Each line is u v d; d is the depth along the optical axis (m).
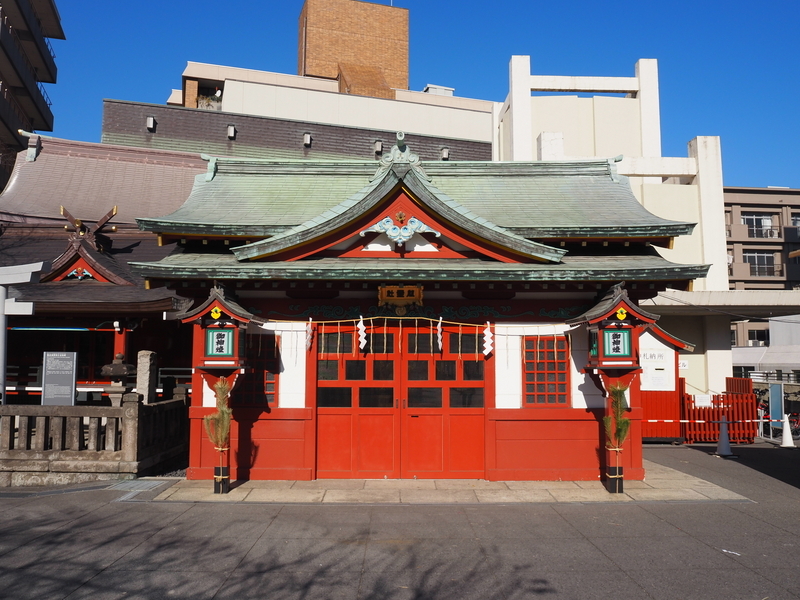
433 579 6.53
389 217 10.85
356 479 10.97
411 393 11.18
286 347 11.12
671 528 8.23
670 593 6.17
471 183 13.85
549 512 8.98
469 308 11.23
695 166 19.78
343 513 8.91
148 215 22.45
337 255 11.11
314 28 49.19
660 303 17.00
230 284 10.68
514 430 11.00
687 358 19.30
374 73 45.53
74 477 10.99
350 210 10.52
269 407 10.94
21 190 21.53
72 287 15.37
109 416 11.17
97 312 14.07
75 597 6.05
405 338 11.24
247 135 34.88
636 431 11.12
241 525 8.32
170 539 7.74
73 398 11.52
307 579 6.52
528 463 10.95
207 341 10.16
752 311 18.12
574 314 11.22
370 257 11.12
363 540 7.74
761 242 50.31
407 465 11.05
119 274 15.72
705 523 8.45
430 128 41.56
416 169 10.89
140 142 33.19
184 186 24.27
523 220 12.02
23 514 8.79
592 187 13.70
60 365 11.55
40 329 14.65
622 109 23.61
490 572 6.71
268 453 10.93
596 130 23.44
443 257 11.15
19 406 11.20
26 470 11.05
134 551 7.31
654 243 11.70
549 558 7.13
